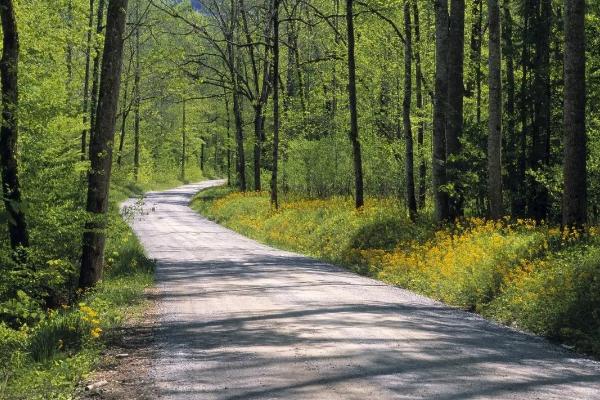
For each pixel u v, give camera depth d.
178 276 17.59
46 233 15.67
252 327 10.26
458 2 22.52
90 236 15.95
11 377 7.79
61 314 12.80
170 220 42.81
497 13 20.66
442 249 17.59
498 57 20.70
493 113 20.75
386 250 20.70
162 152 100.56
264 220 35.28
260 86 64.19
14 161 14.60
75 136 28.00
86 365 7.97
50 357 8.50
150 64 38.00
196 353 8.55
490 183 20.86
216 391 6.70
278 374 7.35
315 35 52.31
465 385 6.91
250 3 55.25
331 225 26.56
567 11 16.19
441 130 22.38
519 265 13.64
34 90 22.12
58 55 27.81
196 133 99.12
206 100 85.00
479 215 27.56
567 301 10.68
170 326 10.60
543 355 8.78
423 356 8.32
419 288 15.13
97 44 29.16
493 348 9.05
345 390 6.66
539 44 27.45
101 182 15.82
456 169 22.22
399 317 11.33
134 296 13.92
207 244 28.08
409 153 25.02
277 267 19.70
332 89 48.84
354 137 28.77
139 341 9.51
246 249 26.03
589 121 24.50
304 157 41.88
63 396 6.77
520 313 11.23
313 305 12.52
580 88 16.11
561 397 6.56
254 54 52.22
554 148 27.97
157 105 95.44
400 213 25.62
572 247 14.00
